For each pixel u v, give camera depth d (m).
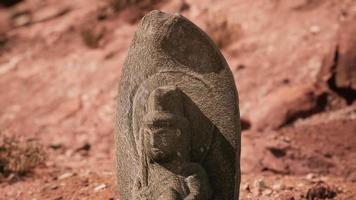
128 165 6.87
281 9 15.19
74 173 10.11
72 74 15.22
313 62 13.49
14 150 10.45
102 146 12.73
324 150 10.55
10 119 14.10
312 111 12.05
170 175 6.29
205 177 6.33
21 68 15.91
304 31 14.35
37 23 17.48
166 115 6.29
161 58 6.68
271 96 12.50
